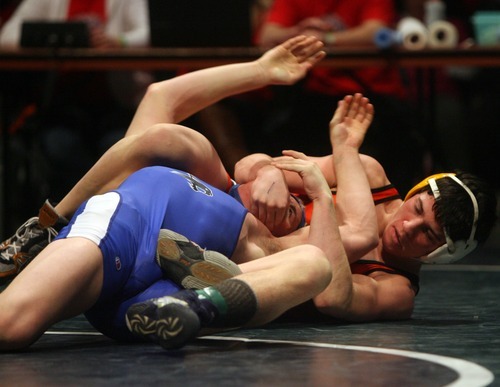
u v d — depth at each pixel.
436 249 7.55
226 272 6.29
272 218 7.40
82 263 5.91
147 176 6.76
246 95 13.84
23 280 5.85
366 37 13.55
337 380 4.94
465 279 11.46
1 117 13.90
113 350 6.00
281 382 4.88
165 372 5.17
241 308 5.82
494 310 8.41
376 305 7.52
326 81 13.09
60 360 5.61
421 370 5.25
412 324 7.39
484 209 7.55
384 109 12.70
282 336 6.65
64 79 14.55
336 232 7.32
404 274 7.96
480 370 5.25
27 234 7.11
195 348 6.05
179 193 6.72
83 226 6.14
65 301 5.86
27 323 5.75
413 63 12.65
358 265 7.91
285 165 7.50
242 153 13.16
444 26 13.37
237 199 7.60
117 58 12.70
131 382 4.89
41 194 15.34
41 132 14.51
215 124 13.06
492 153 18.02
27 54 12.72
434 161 14.13
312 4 14.22
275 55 8.62
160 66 12.76
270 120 13.72
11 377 5.07
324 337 6.59
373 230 7.71
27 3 15.01
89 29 13.09
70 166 14.53
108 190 7.16
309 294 6.26
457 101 17.97
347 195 7.84
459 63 12.66
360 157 8.41
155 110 8.06
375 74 13.52
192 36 12.93
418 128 13.20
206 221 6.74
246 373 5.13
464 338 6.53
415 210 7.58
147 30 14.58
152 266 6.35
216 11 12.89
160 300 5.52
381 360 5.58
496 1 17.69
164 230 6.45
